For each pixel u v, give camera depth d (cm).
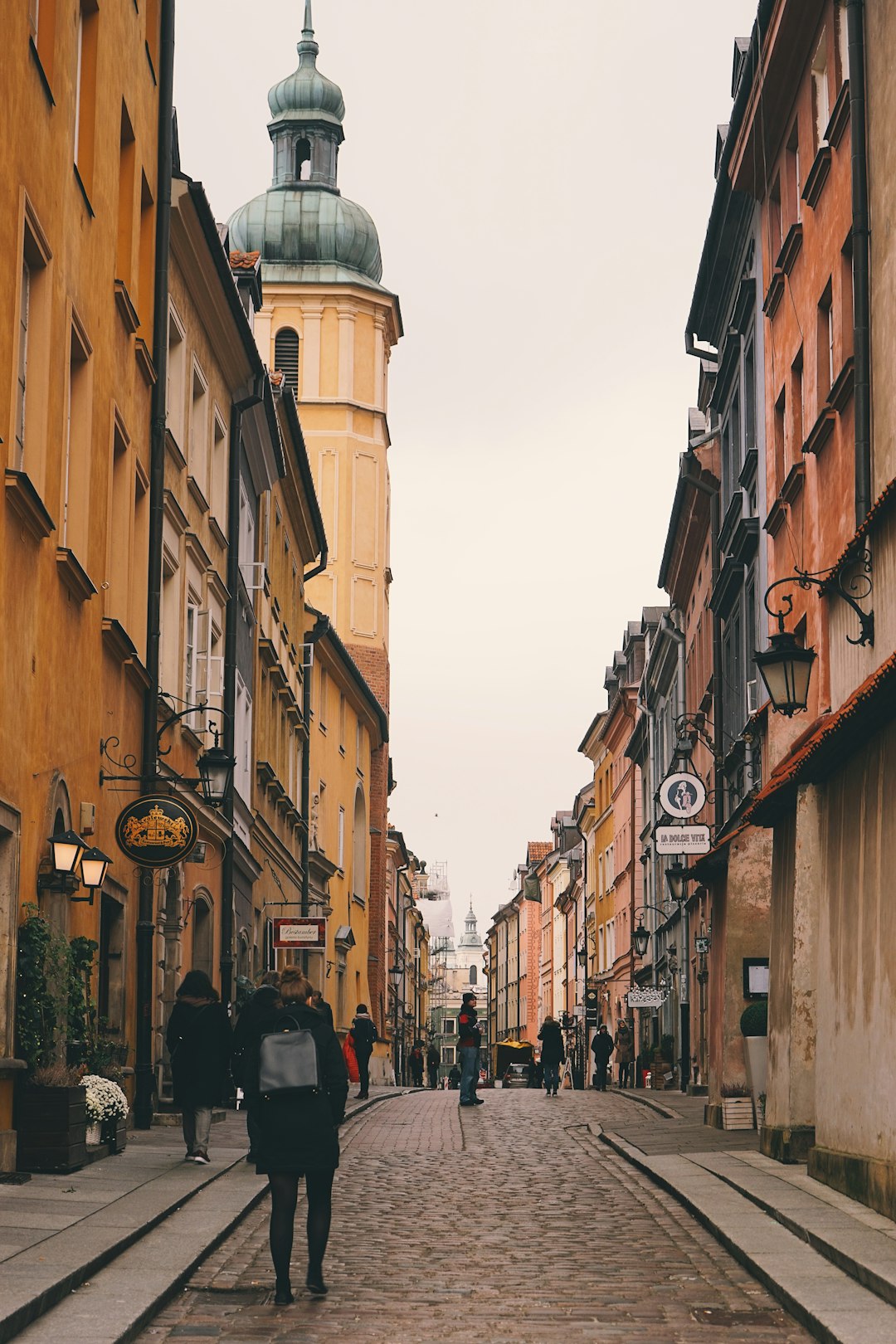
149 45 2384
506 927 14712
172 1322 952
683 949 4634
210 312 2812
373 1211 1486
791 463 2711
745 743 3170
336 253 7112
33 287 1661
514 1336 928
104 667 2009
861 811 1376
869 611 1587
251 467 3516
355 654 6862
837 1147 1466
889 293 1944
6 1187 1384
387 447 7188
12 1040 1478
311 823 4950
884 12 1981
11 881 1480
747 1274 1136
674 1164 1800
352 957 5962
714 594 3553
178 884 2564
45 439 1648
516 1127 2650
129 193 2216
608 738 7719
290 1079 1060
